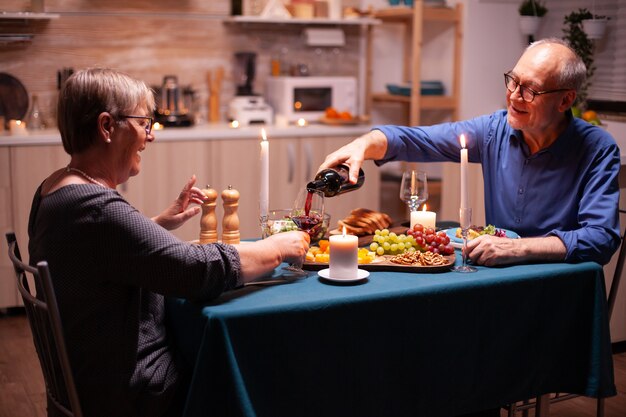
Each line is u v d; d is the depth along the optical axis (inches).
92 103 64.2
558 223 89.2
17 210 150.6
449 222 101.5
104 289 63.2
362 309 67.2
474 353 73.8
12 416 106.4
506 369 76.3
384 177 199.9
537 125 86.0
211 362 61.6
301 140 172.2
